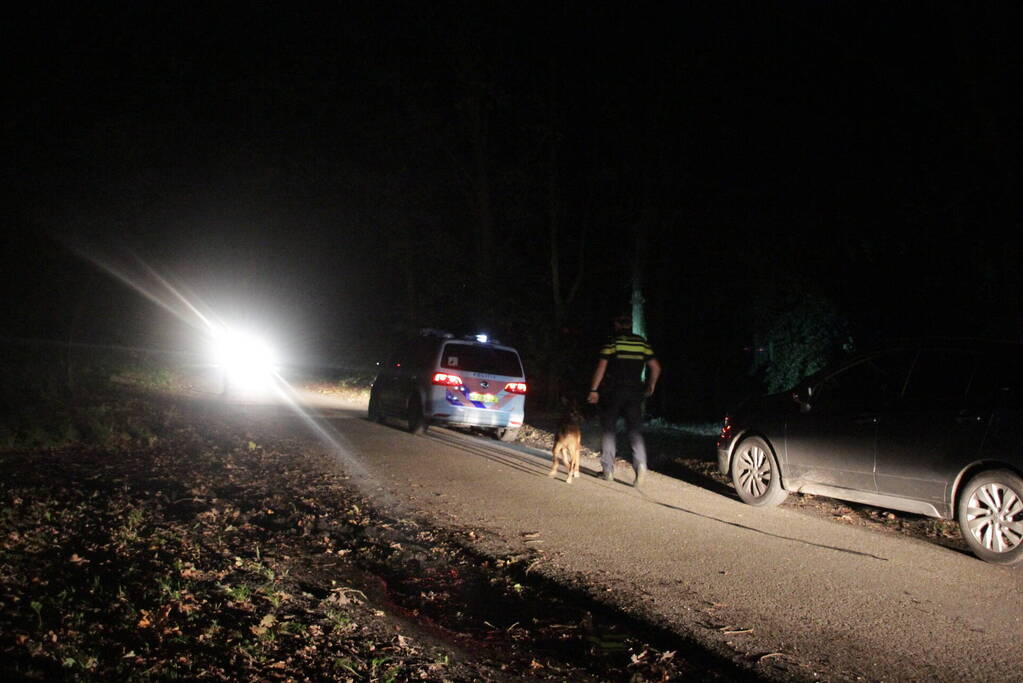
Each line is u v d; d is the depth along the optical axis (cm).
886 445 775
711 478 1099
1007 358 717
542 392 2477
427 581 652
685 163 2028
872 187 1445
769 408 907
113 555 630
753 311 1917
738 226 1967
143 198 2123
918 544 755
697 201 2122
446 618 579
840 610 575
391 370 1587
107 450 1099
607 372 1127
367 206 2608
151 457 1065
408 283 2762
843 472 816
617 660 505
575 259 2597
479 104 2256
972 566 685
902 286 1527
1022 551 667
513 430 1461
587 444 1411
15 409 1316
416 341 1549
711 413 2814
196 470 997
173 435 1244
